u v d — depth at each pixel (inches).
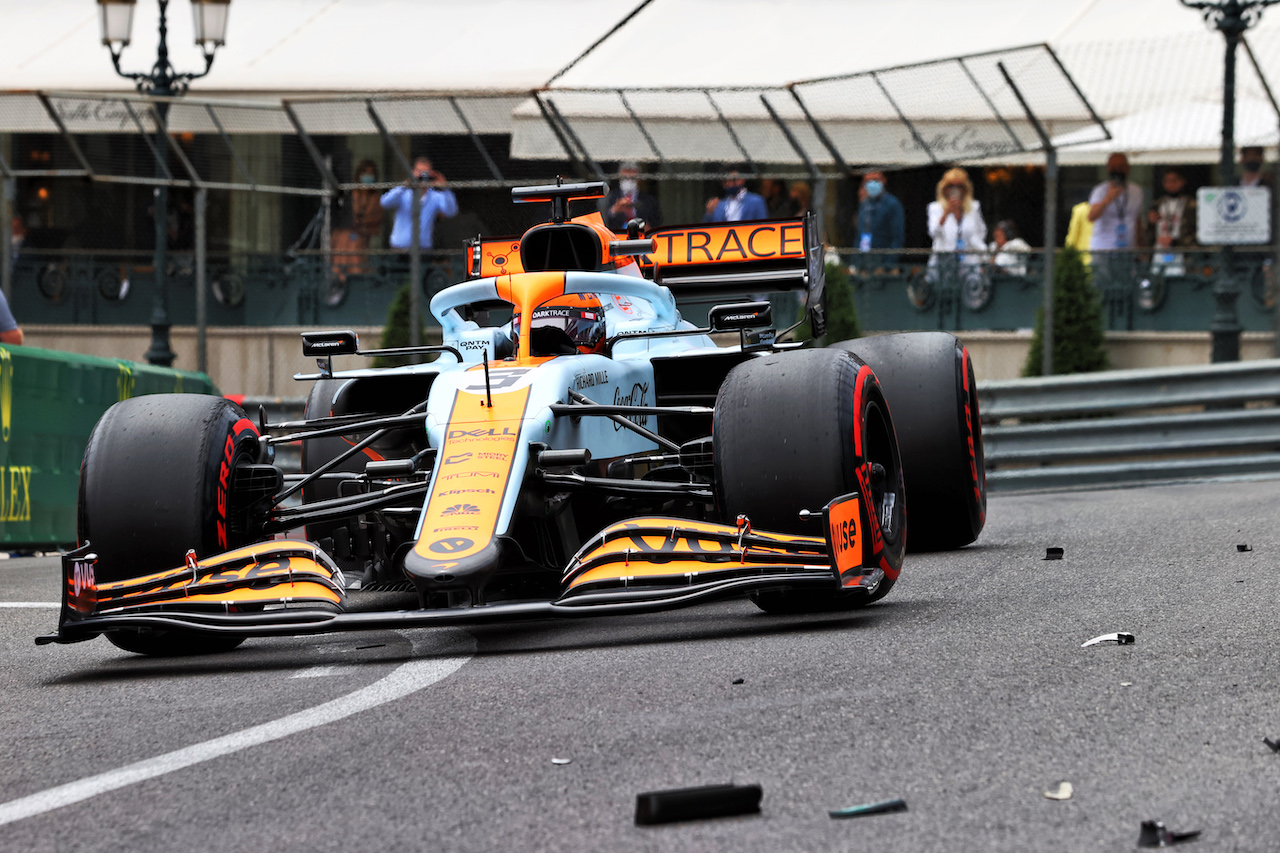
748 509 558.9
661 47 2089.1
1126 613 556.4
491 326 759.7
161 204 1834.4
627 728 396.8
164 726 437.1
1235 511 983.0
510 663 510.9
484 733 400.5
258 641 625.0
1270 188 1665.8
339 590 524.7
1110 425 1350.9
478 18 2288.4
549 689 454.3
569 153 1622.8
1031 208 2031.3
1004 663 462.6
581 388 615.2
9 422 1115.9
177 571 539.8
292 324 1948.8
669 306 748.0
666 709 416.8
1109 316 1724.9
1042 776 339.0
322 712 441.4
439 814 328.8
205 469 575.2
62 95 1647.4
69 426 1195.9
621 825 315.3
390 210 1878.7
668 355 699.4
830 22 2124.8
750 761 359.9
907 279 1788.9
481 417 572.1
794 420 556.4
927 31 2050.9
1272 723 380.2
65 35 2363.4
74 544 1206.9
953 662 466.6
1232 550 758.5
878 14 2139.5
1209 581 642.2
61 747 415.8
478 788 347.3
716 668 473.4
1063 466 1392.7
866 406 577.3
